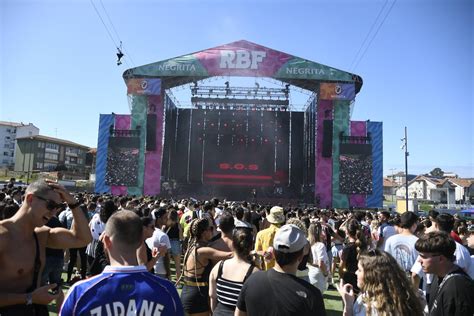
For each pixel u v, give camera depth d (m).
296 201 39.84
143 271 2.40
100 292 2.26
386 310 2.62
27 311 2.95
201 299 4.74
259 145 40.38
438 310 3.12
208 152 40.62
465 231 7.52
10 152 84.88
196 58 35.22
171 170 40.50
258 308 2.96
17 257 2.99
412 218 5.65
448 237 3.37
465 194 79.56
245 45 35.47
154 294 2.33
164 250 5.67
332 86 35.03
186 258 4.92
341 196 35.59
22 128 86.06
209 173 40.84
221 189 41.06
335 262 9.67
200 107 40.00
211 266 4.79
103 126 37.34
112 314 2.23
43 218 3.08
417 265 4.75
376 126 37.00
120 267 2.36
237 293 3.89
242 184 40.75
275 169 40.69
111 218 2.49
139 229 2.49
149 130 35.91
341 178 35.59
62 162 79.50
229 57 35.09
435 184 81.62
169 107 39.41
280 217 6.00
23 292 3.03
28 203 3.05
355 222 6.36
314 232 6.38
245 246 4.07
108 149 36.16
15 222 3.05
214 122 39.72
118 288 2.29
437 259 3.32
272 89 37.75
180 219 12.04
